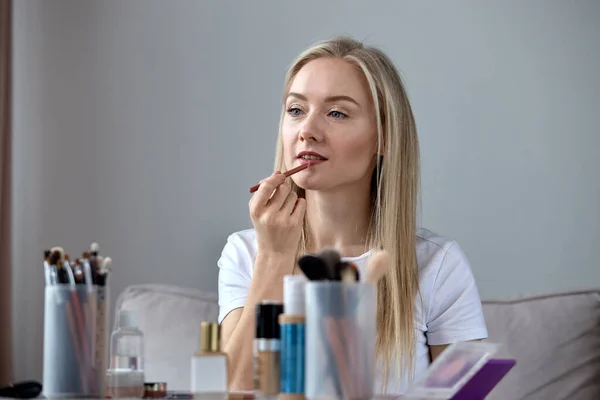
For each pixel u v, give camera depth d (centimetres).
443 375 114
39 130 331
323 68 178
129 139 333
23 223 326
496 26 327
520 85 325
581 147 321
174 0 338
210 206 329
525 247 319
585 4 326
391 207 184
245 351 149
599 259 317
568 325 232
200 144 332
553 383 227
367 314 104
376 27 331
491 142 323
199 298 251
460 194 322
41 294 325
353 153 177
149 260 328
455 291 191
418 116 327
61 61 334
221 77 335
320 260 104
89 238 329
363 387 102
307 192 188
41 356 323
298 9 335
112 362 121
